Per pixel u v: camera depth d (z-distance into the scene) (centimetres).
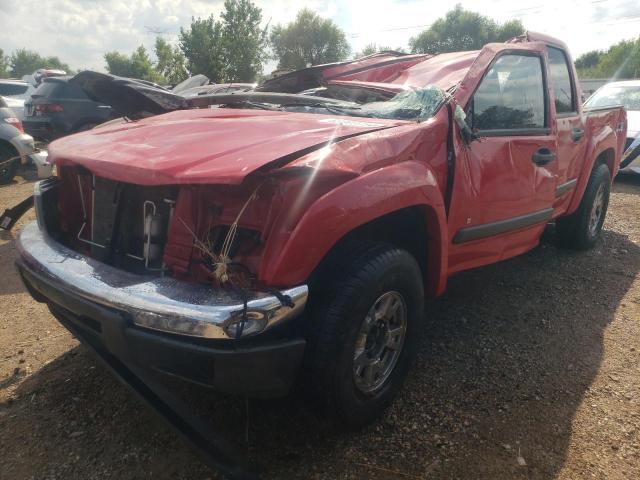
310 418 275
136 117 388
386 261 246
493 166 329
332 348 229
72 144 291
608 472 240
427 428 269
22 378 311
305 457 249
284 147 229
